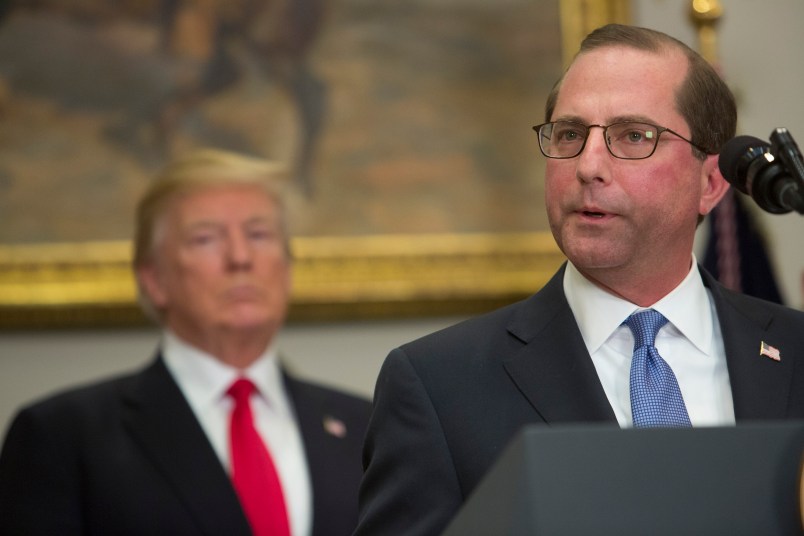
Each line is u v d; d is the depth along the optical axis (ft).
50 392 38.24
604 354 18.26
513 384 17.56
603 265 17.58
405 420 17.44
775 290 35.55
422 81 40.93
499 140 40.83
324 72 40.81
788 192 15.12
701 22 36.60
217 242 28.68
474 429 17.21
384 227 40.11
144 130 39.93
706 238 36.73
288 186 40.09
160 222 28.96
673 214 17.70
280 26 40.86
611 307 18.31
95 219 39.37
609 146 17.46
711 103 18.28
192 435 26.61
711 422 17.87
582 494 11.59
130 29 40.29
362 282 39.27
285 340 39.04
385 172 40.45
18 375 38.22
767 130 39.45
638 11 40.70
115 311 38.47
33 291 38.37
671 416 17.49
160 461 26.09
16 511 25.52
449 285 39.55
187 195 28.99
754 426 12.09
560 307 18.42
